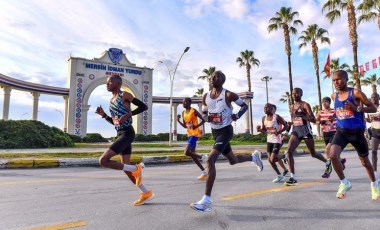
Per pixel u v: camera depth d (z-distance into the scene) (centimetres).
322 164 1123
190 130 795
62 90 4334
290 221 386
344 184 470
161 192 576
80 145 2958
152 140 4469
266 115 712
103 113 478
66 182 703
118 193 567
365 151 484
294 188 615
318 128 4278
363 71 2400
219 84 461
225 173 871
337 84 470
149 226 363
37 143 2352
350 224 373
